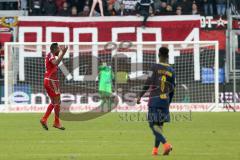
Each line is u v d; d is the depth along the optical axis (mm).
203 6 96250
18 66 84625
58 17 92625
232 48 89312
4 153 42531
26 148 45344
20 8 96750
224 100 86125
